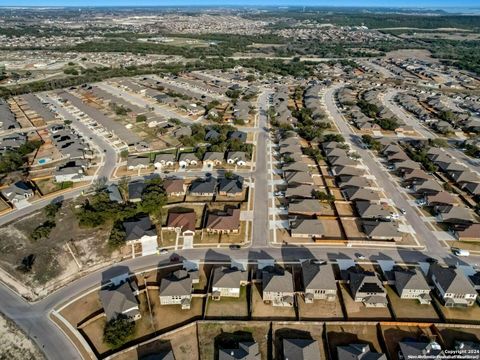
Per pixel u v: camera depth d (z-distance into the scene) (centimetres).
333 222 10856
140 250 9625
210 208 11375
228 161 14362
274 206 11606
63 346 7106
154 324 7569
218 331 7412
